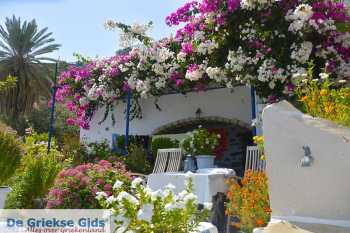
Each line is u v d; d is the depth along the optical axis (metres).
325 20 7.93
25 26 25.38
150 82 11.52
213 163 7.72
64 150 12.73
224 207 5.83
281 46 8.36
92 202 5.15
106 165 5.73
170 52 10.74
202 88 10.64
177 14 10.16
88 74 13.12
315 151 3.06
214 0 8.71
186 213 2.87
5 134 7.20
